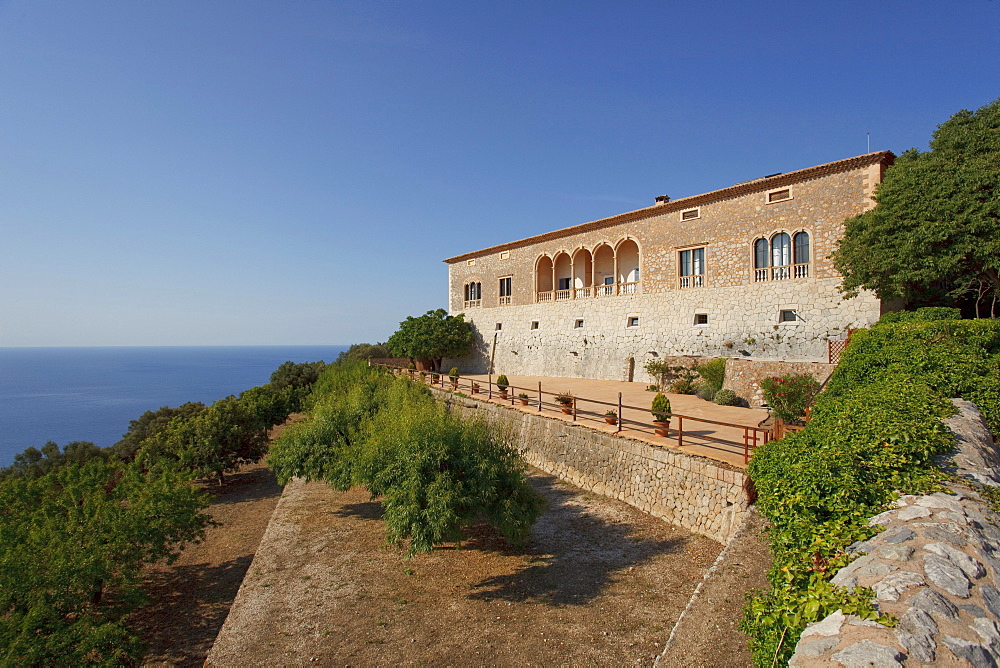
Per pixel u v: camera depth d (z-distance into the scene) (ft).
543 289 130.11
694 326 92.07
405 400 58.34
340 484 53.06
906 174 53.88
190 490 49.75
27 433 244.22
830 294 74.49
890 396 31.86
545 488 58.95
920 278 51.83
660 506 46.91
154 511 43.98
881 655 11.65
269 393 115.03
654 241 100.01
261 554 47.03
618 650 28.89
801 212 78.18
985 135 49.73
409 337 143.84
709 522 41.68
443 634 32.17
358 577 41.34
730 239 87.25
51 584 34.30
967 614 13.16
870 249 56.13
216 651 31.81
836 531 19.60
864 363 41.83
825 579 17.29
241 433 81.76
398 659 29.81
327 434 59.67
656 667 23.62
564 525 48.16
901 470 22.99
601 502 52.39
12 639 30.17
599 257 119.65
